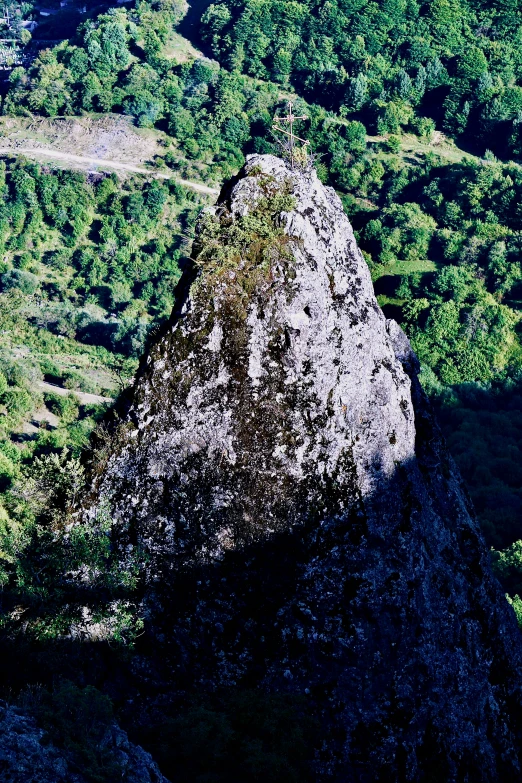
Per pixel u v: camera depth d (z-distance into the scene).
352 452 43.91
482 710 45.31
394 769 41.56
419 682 43.06
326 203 46.94
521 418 151.12
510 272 183.75
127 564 42.78
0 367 142.75
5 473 90.00
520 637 49.66
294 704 40.47
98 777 32.50
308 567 42.69
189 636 42.28
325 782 40.75
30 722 33.75
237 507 42.91
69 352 166.50
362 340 44.94
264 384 43.31
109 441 44.06
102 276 196.62
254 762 36.75
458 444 138.75
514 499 120.75
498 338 169.75
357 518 43.44
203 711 38.56
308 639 42.19
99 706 34.78
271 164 46.25
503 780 44.97
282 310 43.34
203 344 43.38
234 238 44.16
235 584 42.56
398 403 45.62
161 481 43.25
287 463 43.12
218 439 43.06
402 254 191.50
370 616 42.59
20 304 180.88
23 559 41.97
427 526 46.03
